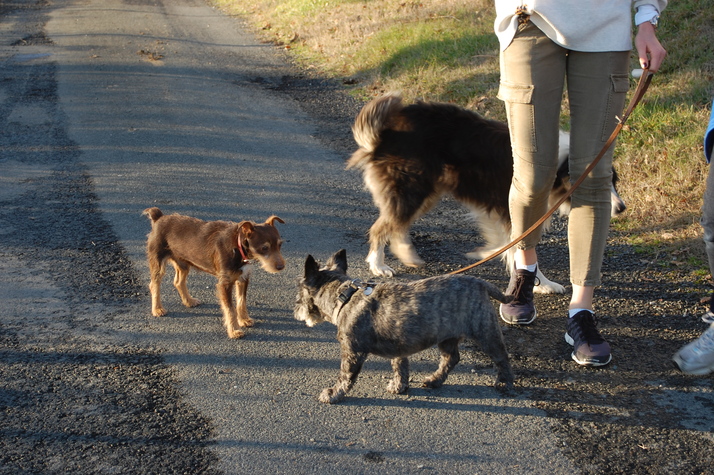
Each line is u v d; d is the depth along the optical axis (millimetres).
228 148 7984
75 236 5527
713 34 8398
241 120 9117
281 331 4191
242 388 3543
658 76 7957
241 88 10719
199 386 3549
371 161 4988
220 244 4023
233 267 4020
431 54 10594
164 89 10461
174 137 8305
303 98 10234
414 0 14500
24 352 3830
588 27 3355
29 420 3213
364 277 4980
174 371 3691
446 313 3330
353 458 2982
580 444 3055
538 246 5543
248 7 18141
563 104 7965
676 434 3104
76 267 4988
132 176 6977
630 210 5812
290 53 13102
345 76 11148
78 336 4039
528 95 3564
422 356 3922
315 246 5492
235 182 6914
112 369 3689
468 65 9938
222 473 2873
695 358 3477
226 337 4094
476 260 5246
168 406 3361
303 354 3914
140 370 3693
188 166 7332
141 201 6316
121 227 5719
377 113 4863
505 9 3557
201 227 4152
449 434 3156
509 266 4703
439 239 5695
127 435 3119
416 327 3305
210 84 10859
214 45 13891
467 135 4723
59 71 11445
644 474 2844
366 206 6406
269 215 6090
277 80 11258
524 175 3773
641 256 5098
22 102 9648
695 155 6203
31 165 7254
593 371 3666
